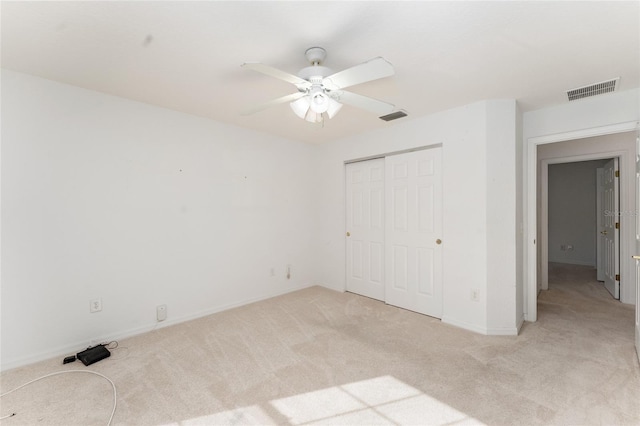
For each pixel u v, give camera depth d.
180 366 2.25
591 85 2.47
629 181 3.57
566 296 3.95
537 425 1.62
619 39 1.80
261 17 1.60
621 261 3.68
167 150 3.06
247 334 2.82
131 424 1.65
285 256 4.19
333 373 2.14
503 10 1.54
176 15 1.59
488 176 2.81
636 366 2.19
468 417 1.69
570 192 6.08
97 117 2.63
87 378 2.10
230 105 2.95
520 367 2.20
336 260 4.35
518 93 2.64
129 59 2.07
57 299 2.44
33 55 2.02
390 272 3.69
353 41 1.83
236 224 3.64
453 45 1.87
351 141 4.09
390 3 1.48
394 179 3.63
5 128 2.22
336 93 1.90
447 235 3.09
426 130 3.25
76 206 2.53
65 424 1.65
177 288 3.13
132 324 2.82
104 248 2.67
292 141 4.29
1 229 2.21
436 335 2.79
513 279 2.80
